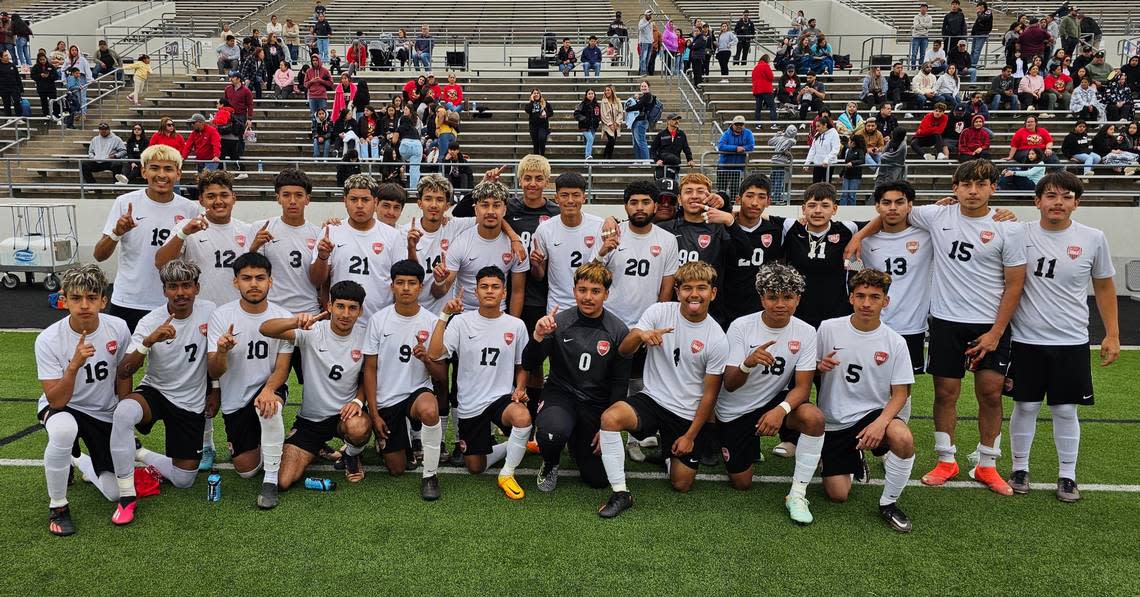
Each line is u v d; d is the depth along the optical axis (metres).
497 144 15.24
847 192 11.80
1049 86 15.77
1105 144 12.93
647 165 12.35
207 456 4.88
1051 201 4.43
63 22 22.41
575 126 15.67
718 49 18.25
